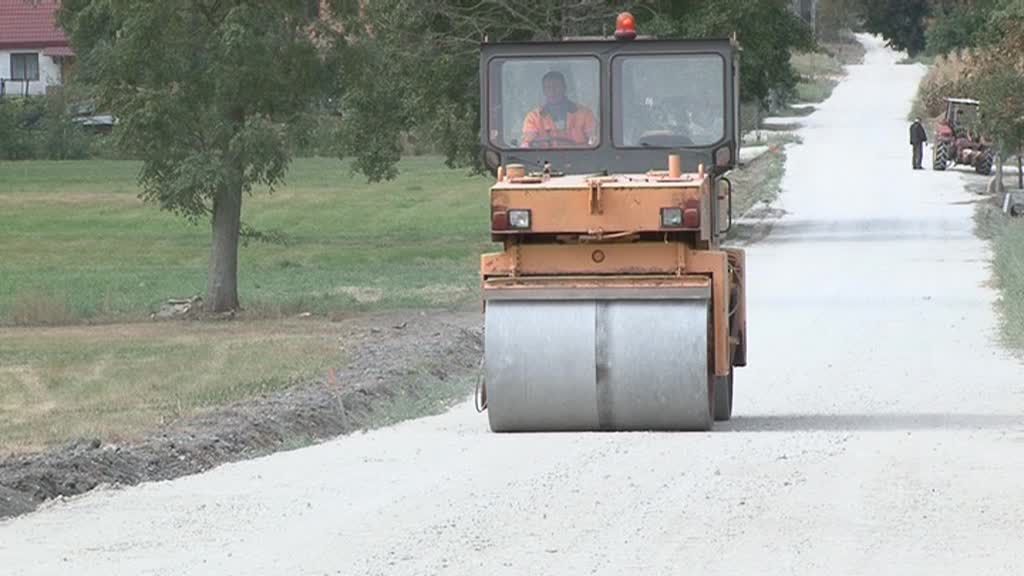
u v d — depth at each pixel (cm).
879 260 14450
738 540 4088
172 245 18575
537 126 6256
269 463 5475
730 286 6322
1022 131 18000
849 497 4612
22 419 6425
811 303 11062
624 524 4291
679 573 3753
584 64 6244
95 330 10606
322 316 11231
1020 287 10806
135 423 6228
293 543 4128
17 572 3853
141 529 4353
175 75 11138
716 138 6206
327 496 4781
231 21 10956
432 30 16862
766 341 8938
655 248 5894
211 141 11288
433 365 8181
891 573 3731
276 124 11312
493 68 6284
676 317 5831
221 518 4484
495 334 5900
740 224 18675
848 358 8181
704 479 4912
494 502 4603
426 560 3912
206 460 5581
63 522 4472
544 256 5944
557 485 4850
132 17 10969
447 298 12569
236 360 8488
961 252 15075
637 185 5803
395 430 6256
